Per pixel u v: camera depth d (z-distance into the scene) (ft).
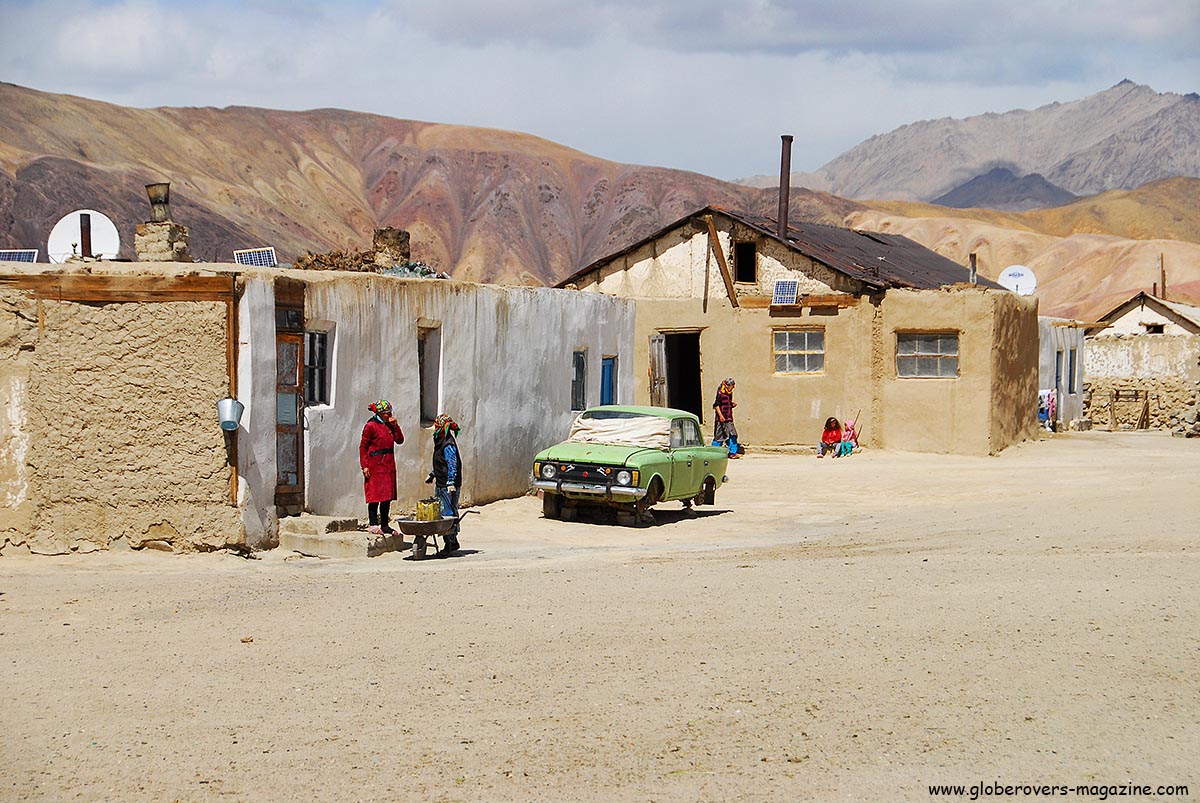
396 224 634.84
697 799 19.58
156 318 45.16
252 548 45.65
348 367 52.65
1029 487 71.31
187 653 29.25
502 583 39.11
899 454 94.48
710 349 100.22
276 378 47.16
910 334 95.86
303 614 33.83
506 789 20.18
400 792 20.15
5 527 45.29
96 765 21.54
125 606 35.24
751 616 32.42
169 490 45.16
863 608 32.99
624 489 56.49
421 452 58.54
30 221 420.36
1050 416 127.44
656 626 31.48
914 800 19.36
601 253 640.99
